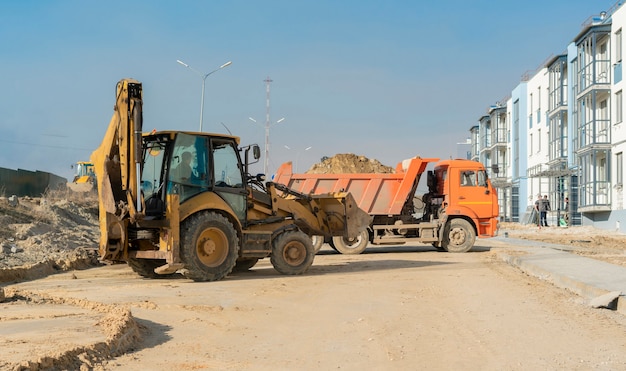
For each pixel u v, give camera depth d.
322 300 11.34
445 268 17.33
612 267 15.46
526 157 60.22
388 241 24.38
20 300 10.16
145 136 14.54
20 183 41.75
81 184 48.47
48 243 20.34
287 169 24.81
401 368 6.71
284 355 7.25
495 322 9.24
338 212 17.61
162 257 13.80
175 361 6.85
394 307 10.59
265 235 15.44
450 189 24.39
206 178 14.65
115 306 9.40
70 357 6.19
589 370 6.64
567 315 9.85
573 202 45.25
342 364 6.86
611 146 37.97
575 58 44.59
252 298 11.48
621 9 36.41
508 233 36.28
